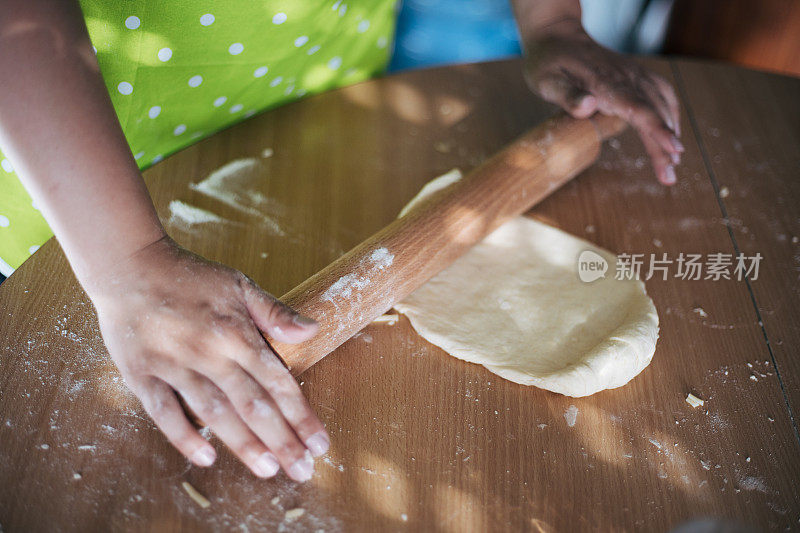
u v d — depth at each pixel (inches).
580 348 34.3
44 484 28.1
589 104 40.8
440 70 51.3
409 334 35.0
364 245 34.5
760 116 50.1
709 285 38.7
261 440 27.5
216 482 28.8
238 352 27.5
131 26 36.1
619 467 30.6
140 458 29.3
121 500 27.9
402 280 34.1
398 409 31.9
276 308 28.4
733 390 34.0
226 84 43.0
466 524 28.2
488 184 38.1
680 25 70.3
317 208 40.5
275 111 46.5
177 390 27.3
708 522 24.7
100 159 26.5
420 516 28.3
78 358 32.7
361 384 32.7
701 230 41.7
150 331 27.1
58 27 25.5
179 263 28.1
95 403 31.1
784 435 32.4
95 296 27.8
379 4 49.0
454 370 33.6
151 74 39.0
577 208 42.4
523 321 35.5
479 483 29.5
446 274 37.6
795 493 30.3
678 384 34.1
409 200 41.7
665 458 31.1
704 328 36.6
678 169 45.6
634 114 40.2
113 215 26.9
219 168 42.1
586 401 33.0
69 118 25.7
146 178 40.8
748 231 41.9
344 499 28.6
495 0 99.6
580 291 36.9
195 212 39.4
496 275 37.6
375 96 48.6
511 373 32.9
